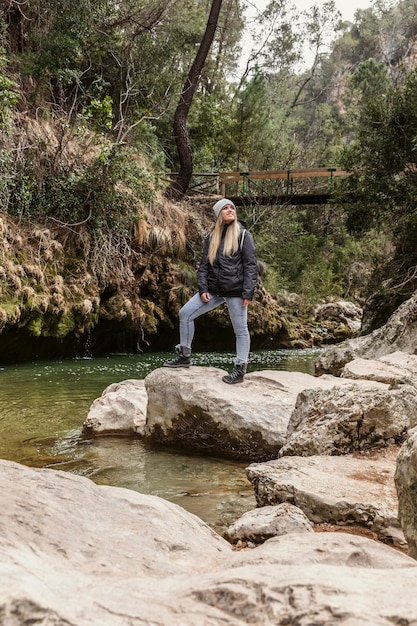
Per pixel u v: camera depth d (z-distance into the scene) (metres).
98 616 0.74
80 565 1.18
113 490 1.83
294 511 2.63
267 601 0.81
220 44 28.30
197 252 17.67
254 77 24.61
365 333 15.01
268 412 4.95
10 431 5.63
